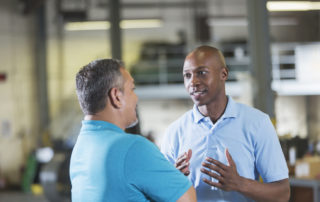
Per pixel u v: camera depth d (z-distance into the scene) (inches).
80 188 56.1
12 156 456.1
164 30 531.5
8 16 459.8
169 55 520.4
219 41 530.9
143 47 527.5
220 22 529.7
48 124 480.1
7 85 458.0
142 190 52.9
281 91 438.6
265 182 65.2
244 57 496.4
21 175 448.1
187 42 528.1
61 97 495.2
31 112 475.8
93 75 54.9
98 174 53.9
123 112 56.4
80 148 57.2
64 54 498.6
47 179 292.0
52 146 420.8
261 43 235.3
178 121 70.7
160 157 53.7
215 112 66.4
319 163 182.4
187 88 65.5
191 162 66.9
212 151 65.6
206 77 63.5
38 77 482.6
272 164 64.2
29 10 457.7
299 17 504.4
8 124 455.2
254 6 237.0
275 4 364.8
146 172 52.2
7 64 459.2
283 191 63.2
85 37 506.0
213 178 64.9
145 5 529.0
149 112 517.3
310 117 500.7
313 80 434.3
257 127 64.4
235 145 64.6
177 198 53.1
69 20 466.3
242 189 59.5
